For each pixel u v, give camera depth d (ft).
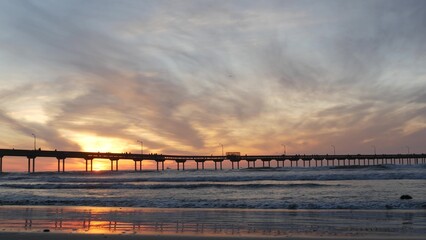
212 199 86.17
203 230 46.06
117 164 568.00
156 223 52.29
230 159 620.08
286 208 68.64
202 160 614.75
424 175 172.14
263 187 123.95
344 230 44.68
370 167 389.39
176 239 39.91
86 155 519.60
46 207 75.92
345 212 61.36
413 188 111.24
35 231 45.80
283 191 107.34
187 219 55.98
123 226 50.01
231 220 54.39
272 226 48.49
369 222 50.57
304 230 45.14
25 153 467.11
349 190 106.22
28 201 86.79
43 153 483.51
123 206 76.69
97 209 71.15
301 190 109.40
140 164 588.50
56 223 53.26
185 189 122.72
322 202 74.90
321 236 40.86
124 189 128.36
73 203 82.79
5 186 153.69
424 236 40.06
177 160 599.98
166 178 204.54
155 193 108.37
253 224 50.34
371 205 69.05
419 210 62.28
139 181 192.03
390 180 156.46
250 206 71.92
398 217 54.80
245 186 128.36
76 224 52.08
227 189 119.14
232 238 40.09
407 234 41.37
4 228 48.91
